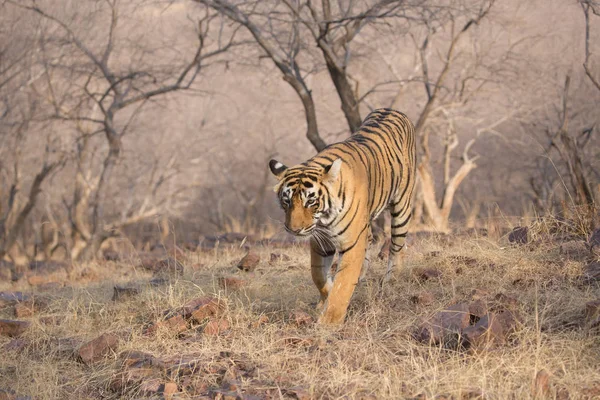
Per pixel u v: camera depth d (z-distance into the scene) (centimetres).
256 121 3397
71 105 2295
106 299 877
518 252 844
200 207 3531
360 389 530
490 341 569
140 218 2491
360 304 734
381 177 745
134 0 1791
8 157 2591
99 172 3023
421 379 540
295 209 638
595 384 509
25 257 2552
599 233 805
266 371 575
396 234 820
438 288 752
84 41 2042
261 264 1010
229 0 1670
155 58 2116
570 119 1977
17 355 692
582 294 673
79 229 2394
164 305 779
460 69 2336
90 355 657
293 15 1576
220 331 676
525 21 1895
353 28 1622
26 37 1964
